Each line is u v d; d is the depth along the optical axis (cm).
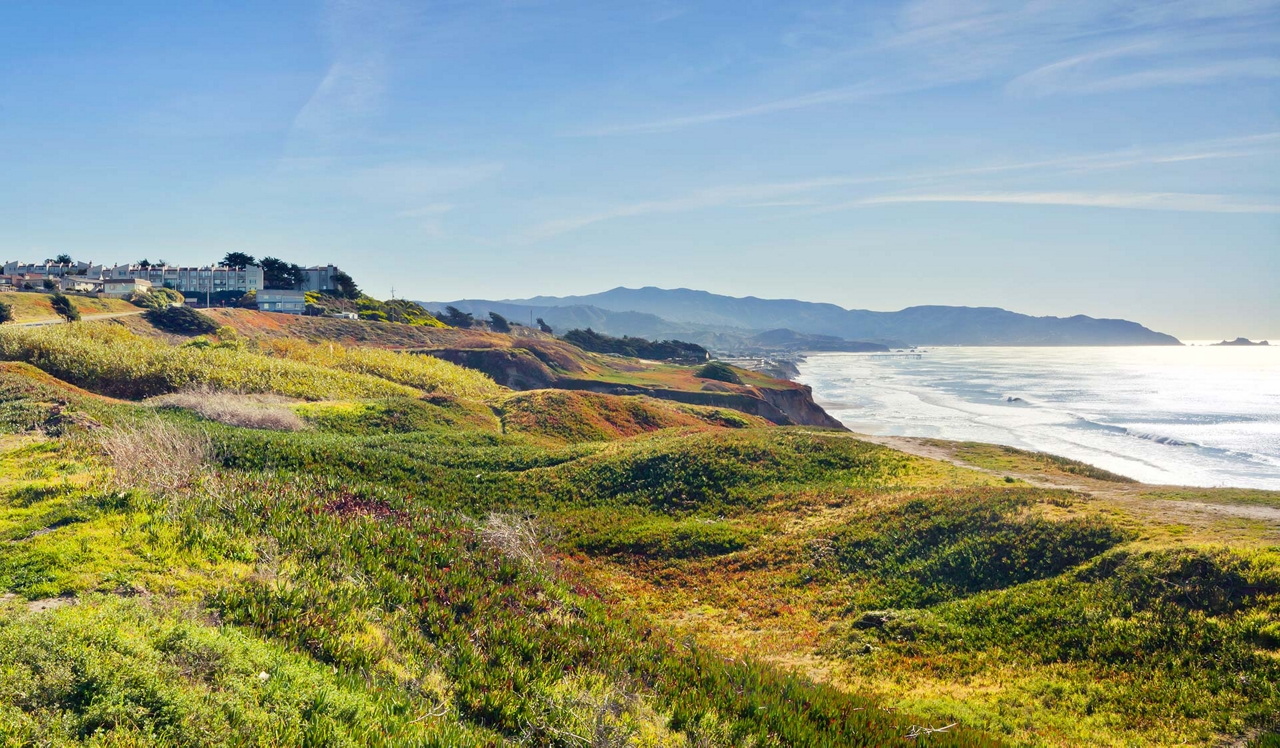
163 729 796
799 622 2067
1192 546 1830
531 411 6131
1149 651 1545
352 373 7031
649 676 1367
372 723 941
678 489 3297
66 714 779
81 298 10644
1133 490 2723
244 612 1185
